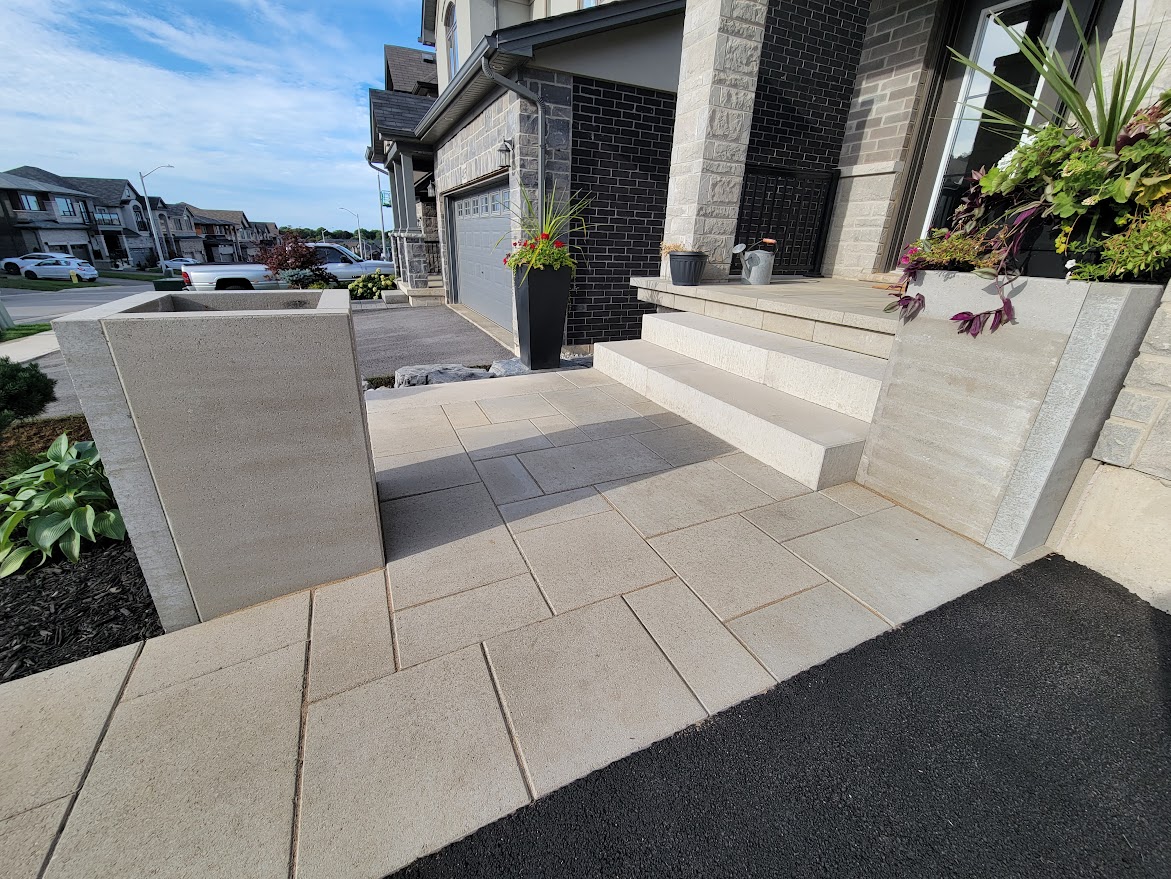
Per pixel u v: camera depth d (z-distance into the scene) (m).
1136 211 1.61
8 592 1.74
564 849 1.05
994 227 1.93
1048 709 1.36
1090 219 1.71
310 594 1.75
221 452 1.49
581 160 5.34
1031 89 3.78
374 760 1.21
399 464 2.69
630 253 5.93
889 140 4.71
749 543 2.03
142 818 1.09
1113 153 1.57
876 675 1.46
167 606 1.58
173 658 1.50
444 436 3.04
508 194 5.83
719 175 4.21
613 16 4.61
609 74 5.07
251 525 1.61
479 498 2.35
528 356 4.83
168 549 1.52
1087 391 1.65
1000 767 1.22
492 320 7.36
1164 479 1.69
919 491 2.22
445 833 1.07
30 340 8.17
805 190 5.38
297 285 11.09
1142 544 1.76
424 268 10.51
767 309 3.45
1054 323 1.69
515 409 3.51
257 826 1.08
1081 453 1.84
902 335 2.18
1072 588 1.81
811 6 5.37
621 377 4.07
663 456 2.79
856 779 1.19
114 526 1.93
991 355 1.87
